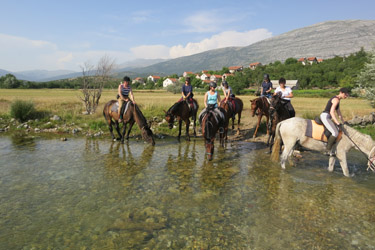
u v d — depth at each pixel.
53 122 13.07
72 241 3.41
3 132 11.60
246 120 14.58
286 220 4.03
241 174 6.25
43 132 11.74
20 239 3.44
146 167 6.76
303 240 3.48
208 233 3.65
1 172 6.18
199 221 3.98
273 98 7.98
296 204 4.60
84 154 8.01
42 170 6.38
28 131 11.88
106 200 4.71
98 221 3.95
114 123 11.02
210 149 6.93
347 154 8.07
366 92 16.27
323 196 4.94
